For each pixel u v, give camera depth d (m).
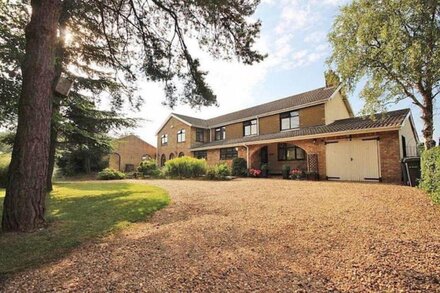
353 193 7.88
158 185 12.05
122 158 32.06
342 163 13.64
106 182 15.80
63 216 5.63
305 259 3.15
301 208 5.87
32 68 4.85
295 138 15.38
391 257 3.12
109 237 4.17
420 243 3.55
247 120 22.34
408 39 8.80
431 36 8.28
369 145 12.71
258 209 5.91
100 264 3.12
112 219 5.31
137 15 7.54
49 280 2.74
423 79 9.58
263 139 17.62
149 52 8.13
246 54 7.48
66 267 3.06
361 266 2.91
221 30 7.33
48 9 5.04
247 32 7.19
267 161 19.70
